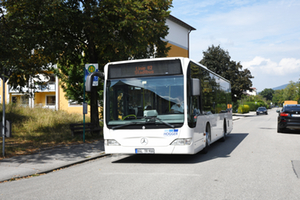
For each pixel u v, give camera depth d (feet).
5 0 36.47
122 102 27.58
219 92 41.60
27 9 37.19
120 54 43.55
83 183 20.10
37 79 45.70
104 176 22.18
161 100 26.73
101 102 62.69
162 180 20.27
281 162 26.53
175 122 26.09
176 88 26.66
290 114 53.62
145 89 27.22
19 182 21.35
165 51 53.67
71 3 43.45
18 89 45.78
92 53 48.85
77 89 63.98
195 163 26.81
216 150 34.99
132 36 44.16
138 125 26.68
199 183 19.26
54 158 30.04
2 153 31.63
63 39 43.27
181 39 128.16
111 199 16.02
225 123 45.70
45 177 22.77
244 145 39.01
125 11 41.06
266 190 17.51
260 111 180.14
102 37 42.14
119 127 27.12
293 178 20.57
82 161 29.04
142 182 19.80
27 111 63.62
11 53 32.81
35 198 16.81
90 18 41.68
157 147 26.25
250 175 21.52
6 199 16.84
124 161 29.12
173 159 29.43
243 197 16.11
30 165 26.66
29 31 37.50
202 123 30.40
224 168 24.17
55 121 59.00
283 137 48.62
